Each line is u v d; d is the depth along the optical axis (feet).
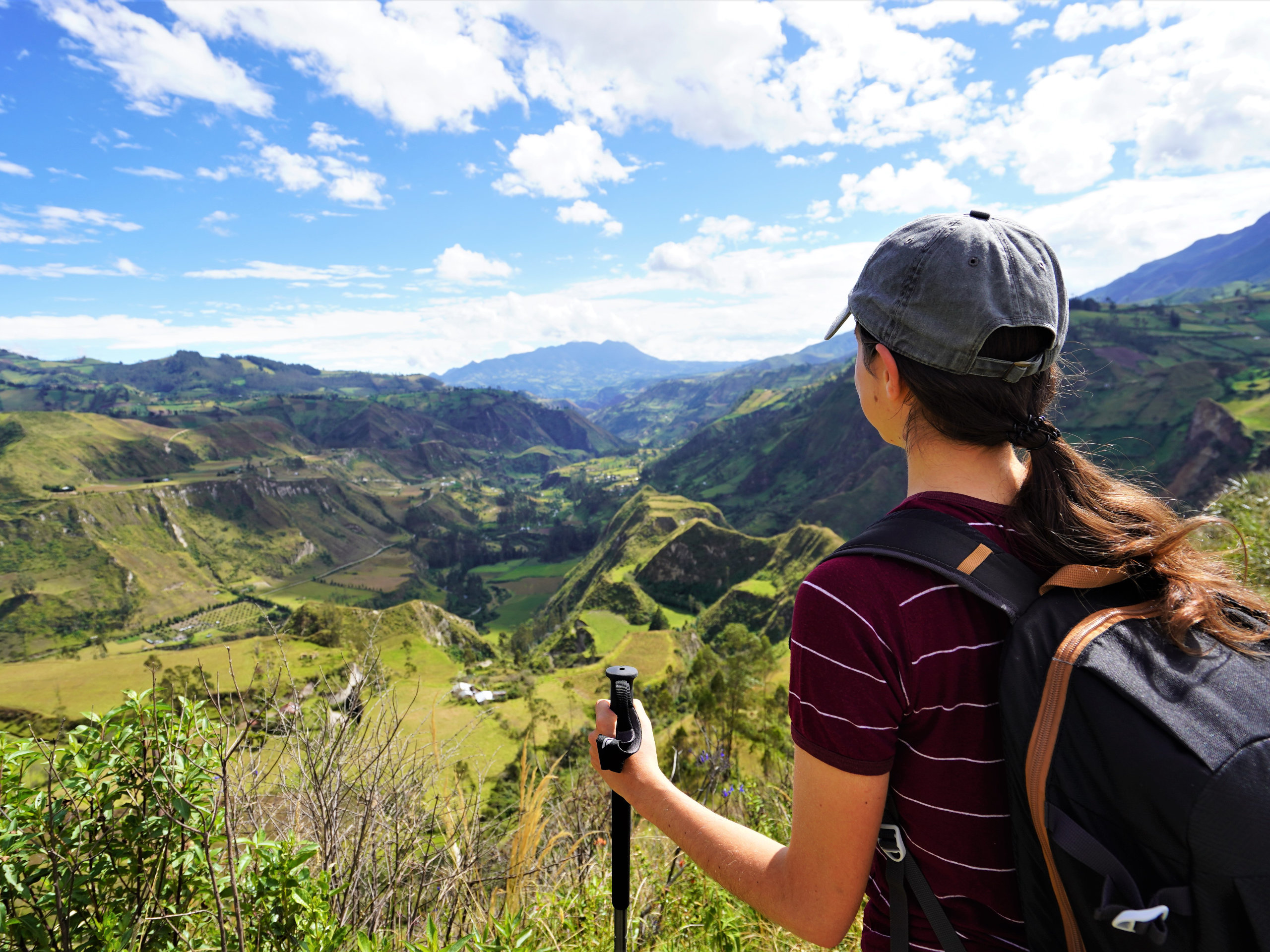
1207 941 2.13
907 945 3.12
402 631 302.66
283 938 5.41
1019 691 2.58
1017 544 2.97
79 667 202.18
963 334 2.93
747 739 74.43
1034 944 2.69
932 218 3.34
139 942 5.02
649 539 519.60
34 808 4.84
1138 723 2.31
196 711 5.42
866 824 2.85
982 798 2.82
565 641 383.24
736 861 3.27
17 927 4.65
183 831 5.07
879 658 2.79
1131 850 2.29
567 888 8.53
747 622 378.94
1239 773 2.12
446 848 6.82
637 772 3.82
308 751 6.12
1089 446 3.15
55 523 574.15
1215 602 2.67
